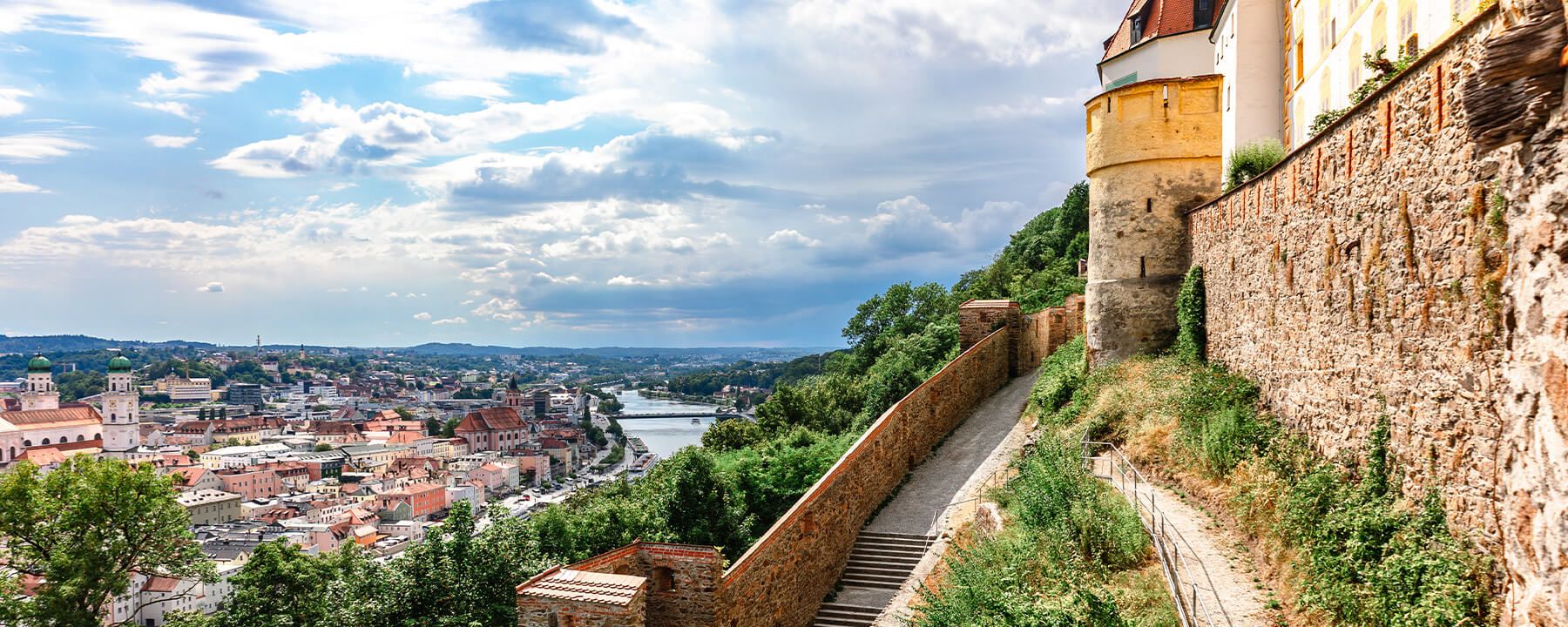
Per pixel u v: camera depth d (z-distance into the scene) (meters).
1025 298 65.94
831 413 54.66
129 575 39.78
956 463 35.28
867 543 29.16
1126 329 33.50
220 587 118.06
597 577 19.36
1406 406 14.50
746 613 22.25
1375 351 15.69
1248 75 34.62
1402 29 22.38
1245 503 19.20
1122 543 18.88
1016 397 43.75
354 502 189.75
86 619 36.53
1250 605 15.63
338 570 39.69
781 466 37.19
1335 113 21.31
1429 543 13.16
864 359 72.00
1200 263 30.16
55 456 199.62
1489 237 11.80
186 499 168.12
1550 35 7.35
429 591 26.23
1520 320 7.77
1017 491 23.66
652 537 31.03
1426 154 13.67
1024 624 16.20
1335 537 15.27
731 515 32.06
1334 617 14.05
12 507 37.12
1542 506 7.39
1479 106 7.99
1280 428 21.09
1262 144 28.34
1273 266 22.06
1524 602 7.76
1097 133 34.81
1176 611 15.62
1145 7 46.03
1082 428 29.12
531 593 18.89
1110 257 34.25
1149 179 33.16
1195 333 29.75
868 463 30.92
